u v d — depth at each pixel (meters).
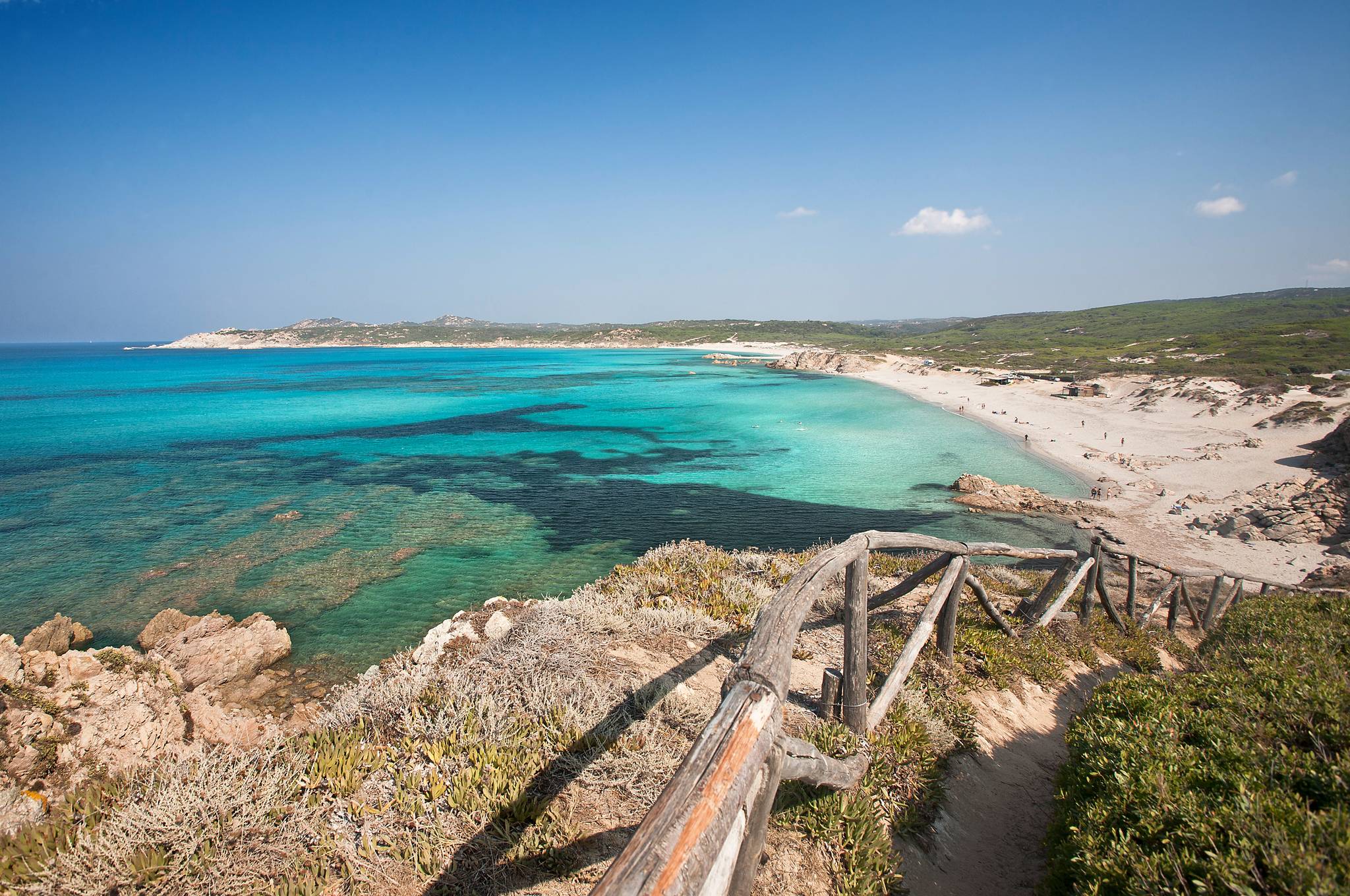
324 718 5.25
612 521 30.55
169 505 31.77
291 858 3.72
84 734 6.22
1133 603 12.19
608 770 4.58
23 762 5.51
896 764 5.49
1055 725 7.59
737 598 8.77
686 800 2.46
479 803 4.12
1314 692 5.14
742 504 34.16
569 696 5.46
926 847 4.97
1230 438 49.22
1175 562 26.25
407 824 4.00
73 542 25.86
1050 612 9.50
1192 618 14.23
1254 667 6.10
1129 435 54.75
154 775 4.15
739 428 60.44
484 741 4.73
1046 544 29.05
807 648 7.55
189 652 15.21
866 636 5.46
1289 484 34.34
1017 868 4.96
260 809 3.88
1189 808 3.64
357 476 39.31
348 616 19.00
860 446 51.19
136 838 3.59
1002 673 8.05
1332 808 3.53
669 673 6.16
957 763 6.11
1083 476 42.00
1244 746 4.35
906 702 6.34
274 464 42.81
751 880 3.31
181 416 67.81
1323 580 18.25
